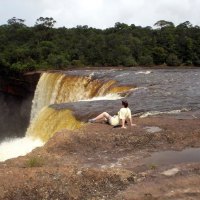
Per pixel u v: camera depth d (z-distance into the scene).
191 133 15.44
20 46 72.75
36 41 75.75
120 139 14.70
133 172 11.28
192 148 13.88
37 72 56.00
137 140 14.62
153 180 10.70
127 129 16.06
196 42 64.75
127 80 33.44
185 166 11.75
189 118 18.38
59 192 10.02
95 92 35.28
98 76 37.59
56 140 14.56
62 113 23.02
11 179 10.55
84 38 72.62
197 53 63.97
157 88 28.72
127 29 80.75
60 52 67.56
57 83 41.47
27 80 57.59
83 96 37.41
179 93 26.36
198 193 9.77
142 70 48.69
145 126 16.56
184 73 40.69
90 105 23.69
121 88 30.77
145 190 10.06
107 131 15.72
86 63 65.06
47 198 9.81
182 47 64.50
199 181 10.49
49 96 42.81
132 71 44.38
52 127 23.41
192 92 26.77
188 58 63.69
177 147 14.01
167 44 65.81
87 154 13.41
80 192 10.09
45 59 66.00
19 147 24.31
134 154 13.32
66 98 39.69
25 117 59.22
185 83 31.52
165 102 23.05
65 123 22.12
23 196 9.85
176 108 21.16
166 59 63.59
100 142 14.46
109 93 31.38
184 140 14.74
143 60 62.91
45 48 67.44
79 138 14.71
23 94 60.19
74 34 79.38
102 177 10.74
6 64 61.25
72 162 12.55
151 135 15.10
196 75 38.22
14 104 61.50
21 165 12.16
